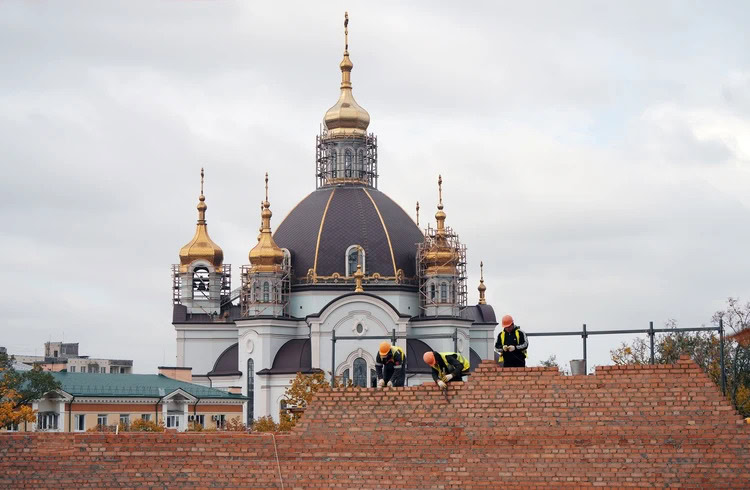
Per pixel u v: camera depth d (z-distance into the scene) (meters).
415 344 155.12
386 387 42.84
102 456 43.12
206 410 146.00
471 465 41.66
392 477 42.19
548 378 41.59
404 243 161.50
